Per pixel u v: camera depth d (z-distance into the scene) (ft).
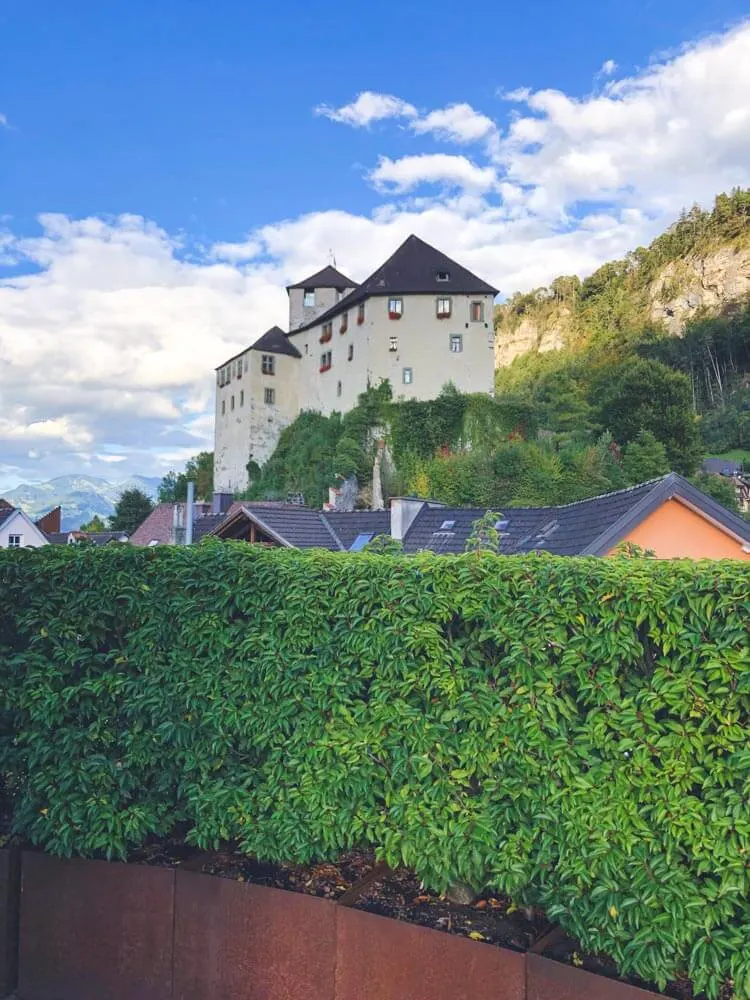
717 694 12.96
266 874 17.97
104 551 18.79
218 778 17.20
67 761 17.89
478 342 190.60
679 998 13.21
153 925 17.06
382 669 15.79
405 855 15.10
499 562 15.16
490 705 14.80
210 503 194.59
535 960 13.80
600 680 13.87
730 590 12.83
